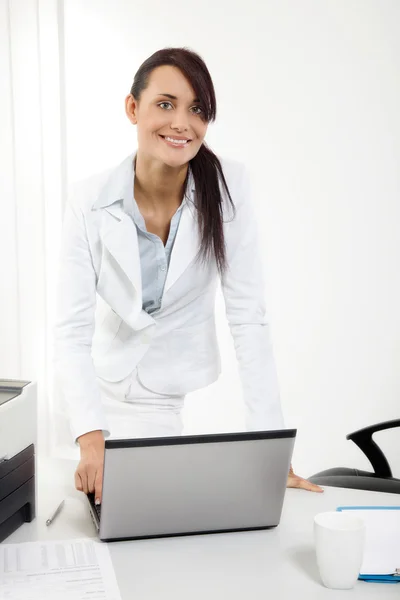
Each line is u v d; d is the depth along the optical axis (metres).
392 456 3.38
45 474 1.66
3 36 3.50
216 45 3.36
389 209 3.31
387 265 3.33
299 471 3.47
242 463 1.29
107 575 1.17
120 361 1.91
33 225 3.55
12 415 1.30
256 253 1.87
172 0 3.37
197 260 1.81
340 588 1.13
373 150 3.29
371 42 3.24
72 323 1.79
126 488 1.25
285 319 3.44
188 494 1.29
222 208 1.79
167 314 1.90
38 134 3.51
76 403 1.70
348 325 3.38
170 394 1.95
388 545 1.23
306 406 3.45
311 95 3.31
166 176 1.71
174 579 1.16
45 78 3.48
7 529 1.32
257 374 1.83
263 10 3.30
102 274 1.80
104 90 3.46
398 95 3.25
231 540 1.32
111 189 1.76
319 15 3.27
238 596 1.10
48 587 1.12
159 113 1.57
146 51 3.41
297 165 3.36
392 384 3.38
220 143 3.42
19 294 3.58
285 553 1.26
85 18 3.45
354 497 1.53
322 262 3.38
